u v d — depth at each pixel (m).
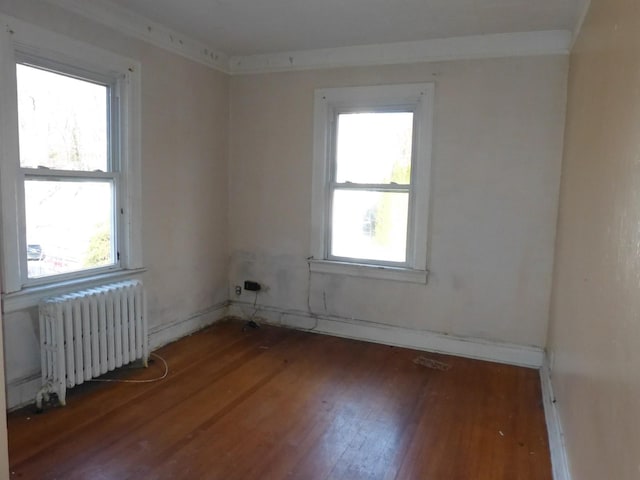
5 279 2.47
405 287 3.76
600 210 1.64
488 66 3.37
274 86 4.05
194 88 3.77
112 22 2.99
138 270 3.31
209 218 4.09
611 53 1.61
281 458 2.22
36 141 2.65
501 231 3.44
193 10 3.02
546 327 3.37
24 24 2.47
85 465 2.11
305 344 3.80
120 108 3.13
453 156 3.52
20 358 2.59
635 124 1.20
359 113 3.84
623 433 1.14
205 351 3.58
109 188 3.13
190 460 2.19
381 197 3.82
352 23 3.20
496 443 2.40
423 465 2.20
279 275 4.22
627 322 1.17
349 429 2.50
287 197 4.11
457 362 3.49
